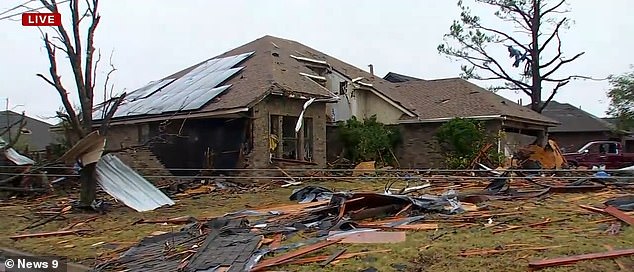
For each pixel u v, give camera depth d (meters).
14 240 9.08
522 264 6.20
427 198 11.41
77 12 12.02
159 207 12.56
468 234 8.05
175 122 19.89
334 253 6.95
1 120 29.00
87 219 11.01
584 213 9.84
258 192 15.47
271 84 18.83
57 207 12.74
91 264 7.23
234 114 18.17
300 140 20.03
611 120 40.88
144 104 21.34
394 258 6.64
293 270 6.29
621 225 8.46
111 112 12.46
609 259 6.30
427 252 6.88
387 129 24.56
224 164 18.64
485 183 15.82
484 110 23.61
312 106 20.45
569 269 5.96
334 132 23.48
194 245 7.67
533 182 15.32
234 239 7.73
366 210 9.66
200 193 15.43
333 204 10.07
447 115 23.95
